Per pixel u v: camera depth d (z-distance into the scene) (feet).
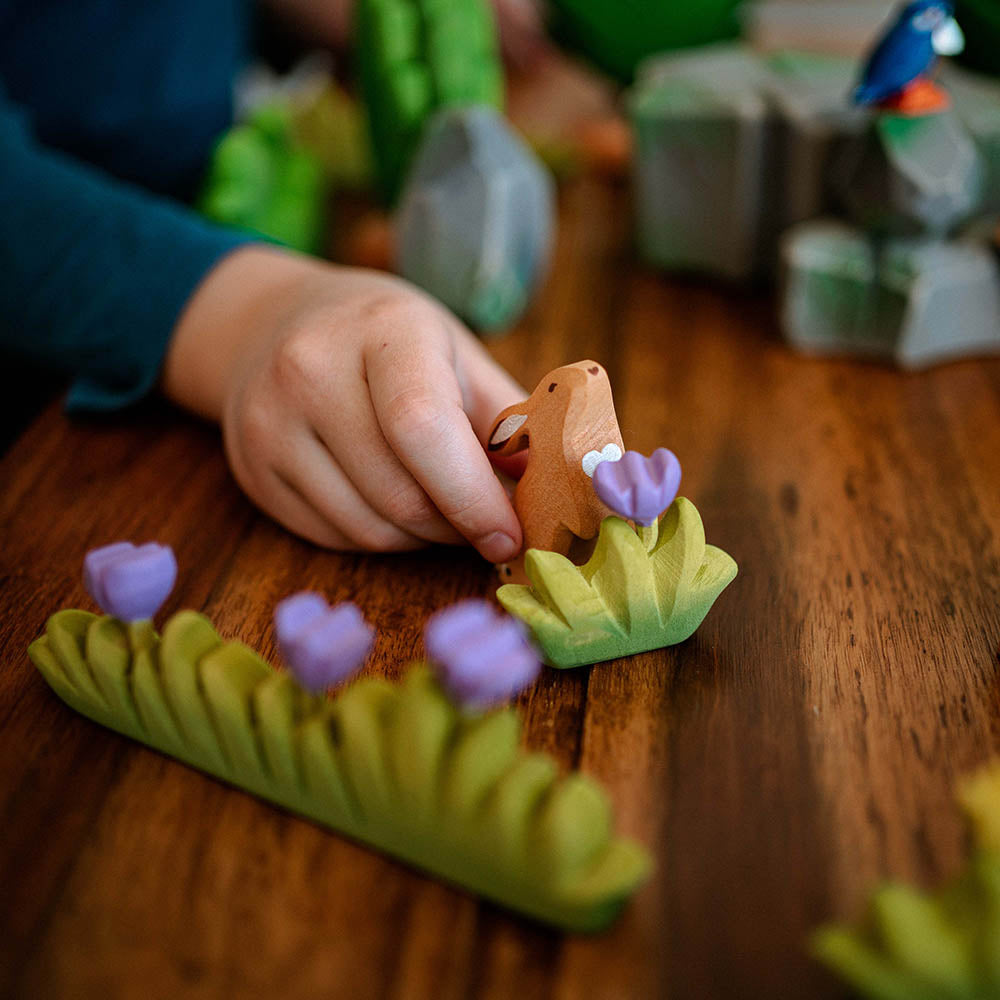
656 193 1.60
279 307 1.18
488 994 0.72
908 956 0.66
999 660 0.96
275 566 1.09
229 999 0.72
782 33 1.70
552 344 1.48
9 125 1.38
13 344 1.32
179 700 0.83
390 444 0.97
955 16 1.48
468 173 1.45
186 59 1.60
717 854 0.80
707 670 0.95
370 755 0.76
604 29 1.86
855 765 0.86
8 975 0.73
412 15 1.55
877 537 1.12
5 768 0.87
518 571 1.00
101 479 1.23
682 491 1.19
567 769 0.86
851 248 1.41
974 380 1.40
